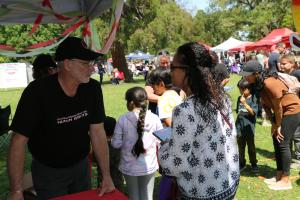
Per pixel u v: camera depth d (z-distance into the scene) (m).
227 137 2.36
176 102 4.23
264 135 8.73
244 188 5.39
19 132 2.61
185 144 2.26
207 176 2.30
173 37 47.03
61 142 2.82
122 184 4.29
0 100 19.45
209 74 2.32
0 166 6.83
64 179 2.96
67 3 3.20
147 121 3.87
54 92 2.68
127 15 30.36
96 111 2.96
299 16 2.47
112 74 30.62
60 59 2.63
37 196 2.99
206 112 2.26
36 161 2.93
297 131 6.36
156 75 4.54
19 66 29.19
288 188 5.35
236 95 16.33
